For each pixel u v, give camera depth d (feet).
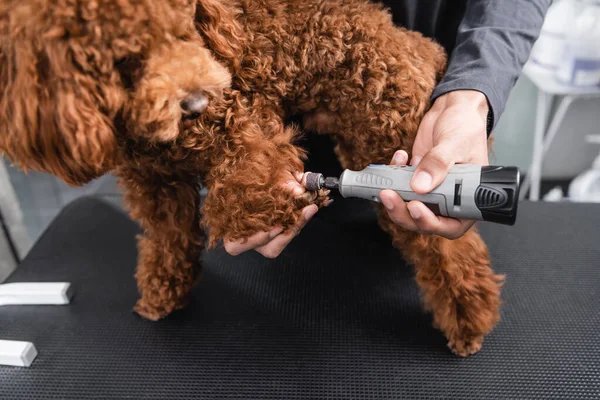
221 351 2.68
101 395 2.47
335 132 2.51
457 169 1.84
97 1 1.52
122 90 1.71
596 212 3.63
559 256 3.21
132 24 1.56
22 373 2.61
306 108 2.37
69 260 3.44
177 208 2.56
